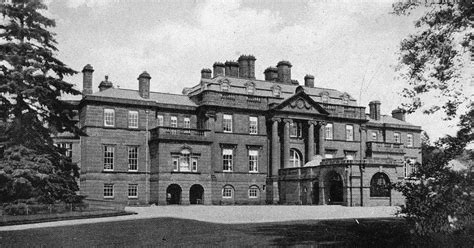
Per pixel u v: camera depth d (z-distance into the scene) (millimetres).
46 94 36188
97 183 52344
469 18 13664
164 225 25703
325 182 53375
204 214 35781
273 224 25703
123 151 54344
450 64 14039
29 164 32969
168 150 53594
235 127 59906
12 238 20844
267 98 62500
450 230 13797
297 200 56469
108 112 54094
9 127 34438
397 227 20172
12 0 36375
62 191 36062
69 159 38594
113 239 19828
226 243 17859
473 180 13078
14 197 33906
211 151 57875
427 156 13977
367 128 74500
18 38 36156
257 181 60750
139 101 55719
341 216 32781
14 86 34125
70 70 38719
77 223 28359
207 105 57938
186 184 54094
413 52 14469
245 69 66500
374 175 51812
